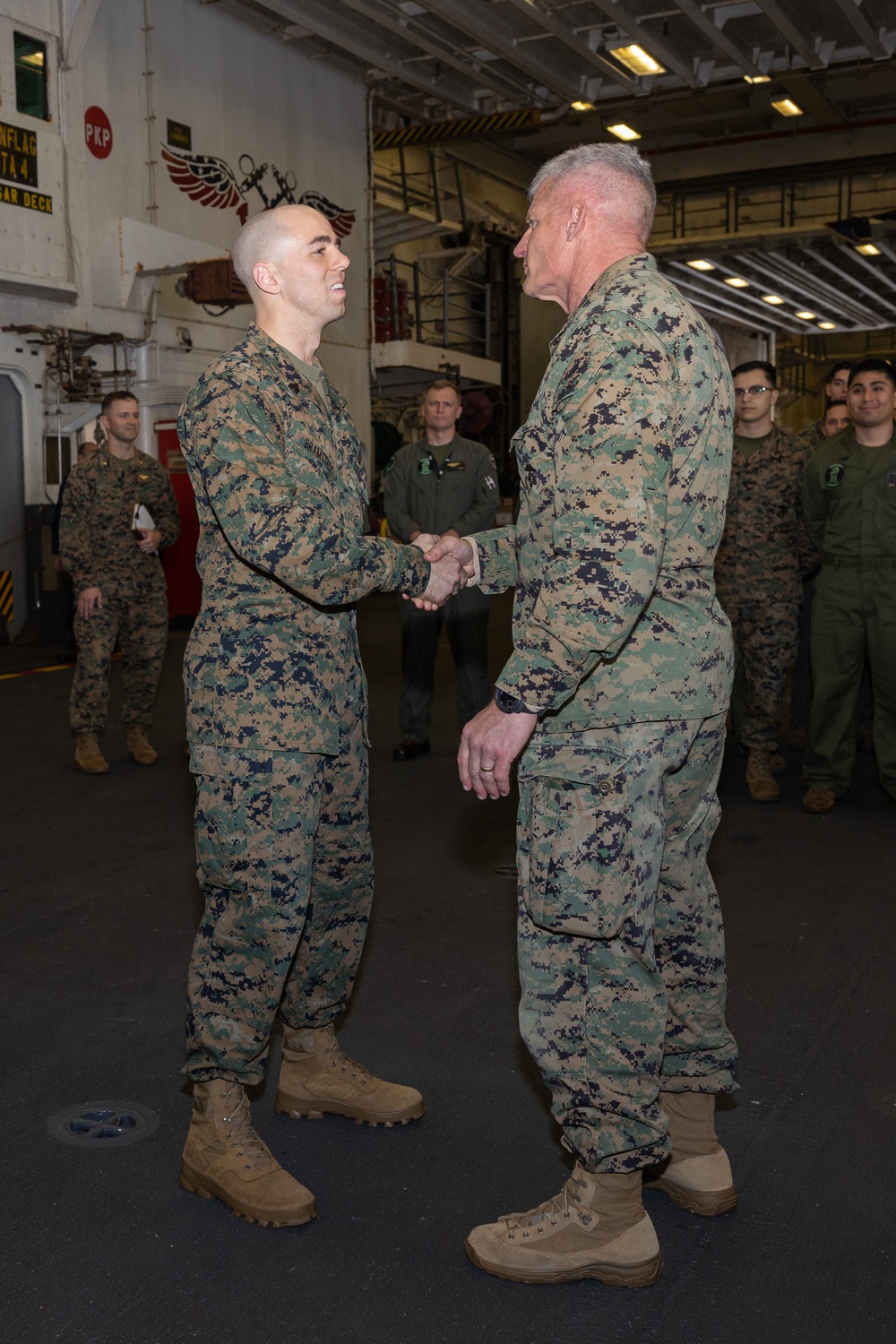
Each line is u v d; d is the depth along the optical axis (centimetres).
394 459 557
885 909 356
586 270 183
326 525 185
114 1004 288
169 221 1160
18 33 976
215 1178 204
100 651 530
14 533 1022
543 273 189
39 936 335
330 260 205
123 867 400
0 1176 214
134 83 1109
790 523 479
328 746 202
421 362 1517
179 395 1157
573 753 174
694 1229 200
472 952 322
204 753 199
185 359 1166
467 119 1544
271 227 203
